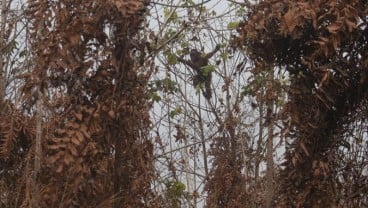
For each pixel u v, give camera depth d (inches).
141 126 271.4
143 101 275.3
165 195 418.3
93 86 251.0
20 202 330.0
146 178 276.1
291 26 247.8
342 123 262.5
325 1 248.8
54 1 250.5
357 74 255.6
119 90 253.8
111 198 252.4
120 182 260.2
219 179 505.4
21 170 344.2
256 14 267.4
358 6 246.1
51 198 245.6
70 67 246.4
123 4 247.4
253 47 272.4
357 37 249.0
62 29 246.8
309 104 259.3
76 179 242.2
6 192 337.1
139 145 267.4
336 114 261.9
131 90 258.4
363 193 262.7
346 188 262.5
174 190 420.2
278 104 336.5
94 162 246.2
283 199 264.8
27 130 345.7
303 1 250.7
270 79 337.1
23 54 396.5
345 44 252.2
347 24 242.2
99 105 247.9
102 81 252.1
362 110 261.6
